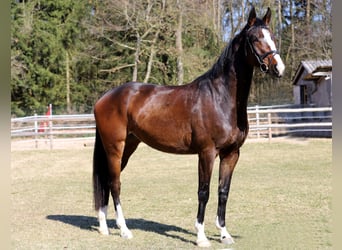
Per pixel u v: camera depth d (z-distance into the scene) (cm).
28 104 2730
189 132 487
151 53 2412
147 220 606
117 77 2641
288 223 568
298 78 2092
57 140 1748
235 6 2706
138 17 2362
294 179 909
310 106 1903
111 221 616
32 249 478
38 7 2758
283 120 1931
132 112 523
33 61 2730
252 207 664
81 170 1147
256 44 448
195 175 1017
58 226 582
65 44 2802
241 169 1066
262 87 2878
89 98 2806
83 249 476
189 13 2366
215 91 477
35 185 931
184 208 677
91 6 2766
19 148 1633
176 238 514
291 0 2934
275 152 1361
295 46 2792
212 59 2533
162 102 507
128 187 874
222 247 476
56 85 2762
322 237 502
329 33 2552
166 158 1330
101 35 2494
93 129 2077
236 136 477
